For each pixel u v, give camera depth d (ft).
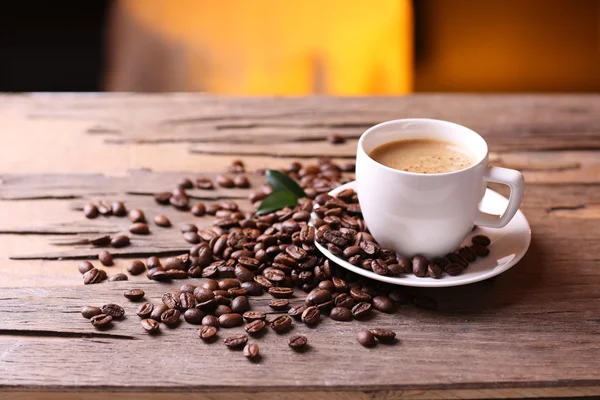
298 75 4.19
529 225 1.95
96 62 4.19
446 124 1.82
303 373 1.55
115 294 1.74
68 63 4.17
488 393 1.55
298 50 4.13
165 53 4.17
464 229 1.72
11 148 2.27
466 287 1.75
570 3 3.90
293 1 4.01
